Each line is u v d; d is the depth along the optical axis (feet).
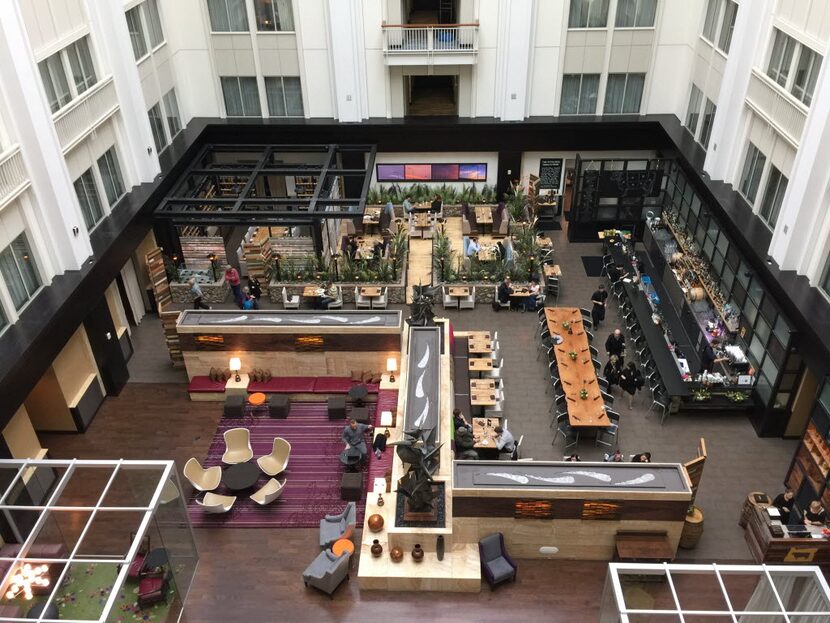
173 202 85.66
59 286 65.82
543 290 88.89
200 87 101.60
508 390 75.51
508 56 96.27
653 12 94.43
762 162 74.59
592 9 94.22
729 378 70.54
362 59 97.81
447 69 98.48
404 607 52.90
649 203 99.86
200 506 61.11
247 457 65.16
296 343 72.38
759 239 70.59
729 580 45.83
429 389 65.31
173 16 95.55
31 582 44.75
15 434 61.52
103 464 52.06
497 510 53.57
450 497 57.21
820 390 57.82
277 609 52.90
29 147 61.46
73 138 69.46
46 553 47.83
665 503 52.47
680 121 99.50
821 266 62.03
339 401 70.64
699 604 43.62
